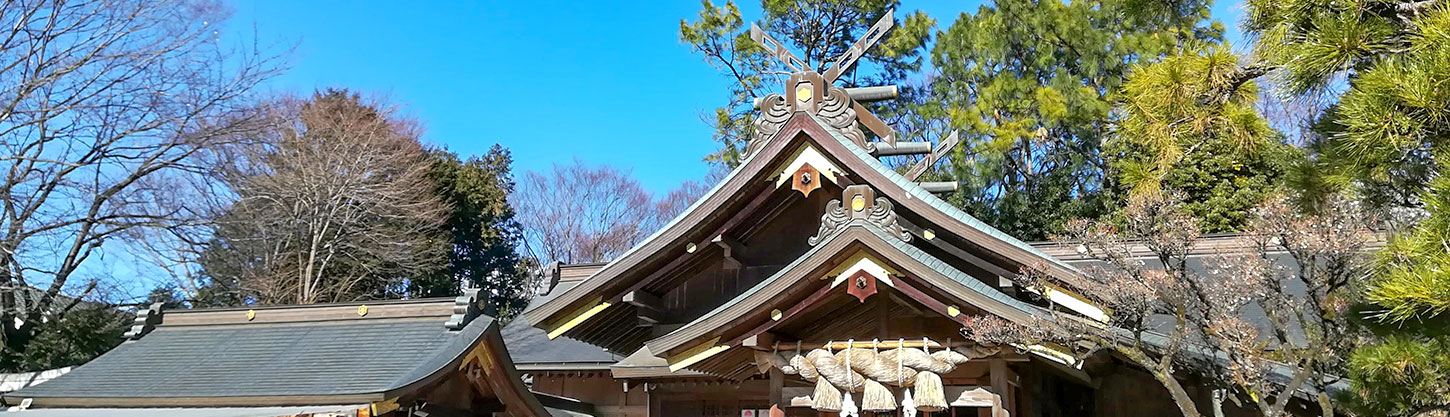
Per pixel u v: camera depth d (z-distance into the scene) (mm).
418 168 34438
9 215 21875
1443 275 4629
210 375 12562
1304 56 5641
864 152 10438
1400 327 5891
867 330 9312
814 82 11492
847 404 8789
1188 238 8031
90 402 12039
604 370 17438
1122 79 23938
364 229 33344
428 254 36094
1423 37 5188
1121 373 10656
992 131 25297
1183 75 6551
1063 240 12398
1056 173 26016
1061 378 10375
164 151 23359
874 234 8508
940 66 28453
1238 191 20688
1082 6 25375
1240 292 7773
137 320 14484
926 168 12711
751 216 11008
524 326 20234
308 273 30219
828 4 29656
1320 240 7156
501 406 13203
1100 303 8422
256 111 24594
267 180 27234
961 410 12062
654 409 15070
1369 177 6125
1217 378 8383
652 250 10578
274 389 11664
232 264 30594
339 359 12664
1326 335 7402
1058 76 24906
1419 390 5750
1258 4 6164
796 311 8812
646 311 11156
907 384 8758
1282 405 7422
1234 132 6605
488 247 41438
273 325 14391
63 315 26047
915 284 8570
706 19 29766
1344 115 5586
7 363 24984
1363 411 6504
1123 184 8062
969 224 9383
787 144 10461
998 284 9758
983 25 27047
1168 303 8039
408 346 12859
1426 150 5680
